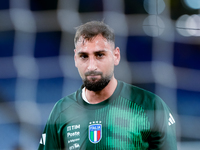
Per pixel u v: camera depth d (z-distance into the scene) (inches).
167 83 777.6
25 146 679.7
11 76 941.8
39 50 967.0
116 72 727.1
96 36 259.8
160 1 729.0
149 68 769.6
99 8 814.5
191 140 703.1
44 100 869.2
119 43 719.1
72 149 279.0
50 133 297.1
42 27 946.7
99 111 280.5
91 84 263.1
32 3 941.2
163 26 450.6
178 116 781.3
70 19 793.6
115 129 273.1
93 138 274.1
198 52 925.8
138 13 855.1
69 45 849.5
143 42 841.5
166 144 275.4
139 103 282.2
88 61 260.7
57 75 907.4
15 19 973.2
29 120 765.3
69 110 290.4
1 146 669.3
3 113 775.1
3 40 984.3
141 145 273.0
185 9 892.6
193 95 877.2
